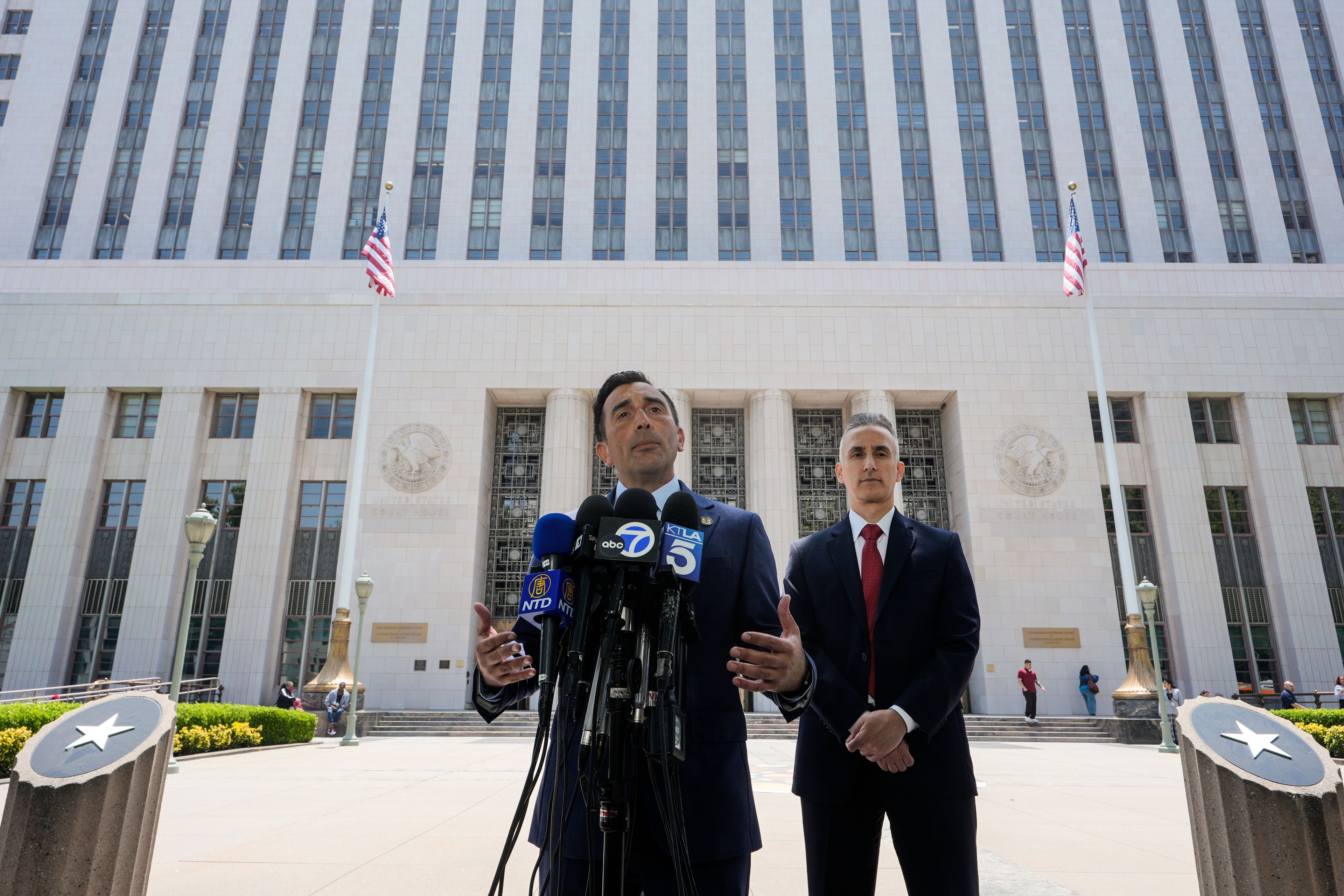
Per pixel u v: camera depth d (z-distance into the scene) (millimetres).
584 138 35688
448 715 25047
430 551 28703
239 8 37156
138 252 33531
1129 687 23031
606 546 1911
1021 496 29250
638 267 32250
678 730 1771
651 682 1846
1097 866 4996
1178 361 30703
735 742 2223
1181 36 36594
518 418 32156
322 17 37406
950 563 3057
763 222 34438
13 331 30703
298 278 31906
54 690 26828
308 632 28125
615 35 37500
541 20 37562
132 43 36688
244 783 9953
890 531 3191
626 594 1927
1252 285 31797
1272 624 28375
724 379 30812
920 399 31547
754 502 29969
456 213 34375
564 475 29516
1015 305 31438
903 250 33812
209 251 33562
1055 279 31953
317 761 13781
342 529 29219
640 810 2037
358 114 35750
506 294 31641
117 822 2693
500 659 2016
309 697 22359
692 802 2068
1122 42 36438
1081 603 28062
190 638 27781
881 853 5398
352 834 6180
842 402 31750
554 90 36469
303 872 4816
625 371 2820
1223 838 2568
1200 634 27594
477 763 13242
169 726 3035
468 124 35719
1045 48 36344
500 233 34250
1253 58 36844
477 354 30984
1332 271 32062
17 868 2562
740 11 37812
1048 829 6469
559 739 1920
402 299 31516
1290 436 29828
